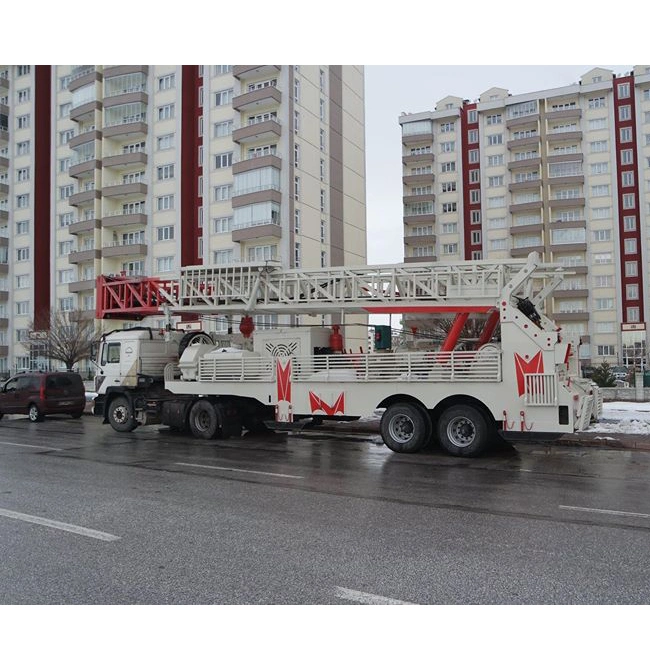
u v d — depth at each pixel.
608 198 60.97
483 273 12.78
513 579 4.95
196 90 45.97
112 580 4.96
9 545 5.94
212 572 5.14
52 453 12.58
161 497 8.16
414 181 70.56
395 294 13.66
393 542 6.00
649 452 12.56
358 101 51.47
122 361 16.75
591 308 59.88
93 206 48.75
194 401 15.38
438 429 12.17
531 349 11.48
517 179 65.69
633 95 60.88
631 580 4.93
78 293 49.84
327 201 45.66
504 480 9.40
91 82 49.03
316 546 5.88
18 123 54.88
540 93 64.50
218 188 43.59
